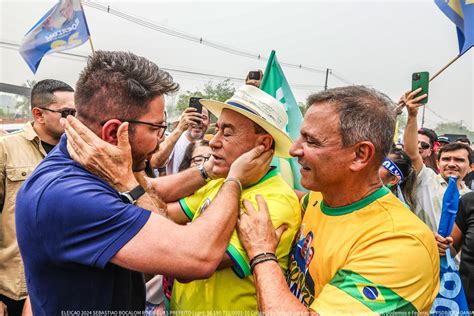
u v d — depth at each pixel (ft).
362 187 4.53
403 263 4.01
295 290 5.03
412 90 9.22
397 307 3.95
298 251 5.16
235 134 5.31
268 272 4.24
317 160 4.41
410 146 9.50
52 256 3.98
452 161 12.44
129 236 3.88
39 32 12.25
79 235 3.88
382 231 4.23
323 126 4.36
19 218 4.21
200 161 10.42
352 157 4.34
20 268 9.21
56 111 9.65
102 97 4.18
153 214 4.07
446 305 7.10
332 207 4.78
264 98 5.37
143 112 4.28
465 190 12.34
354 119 4.25
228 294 5.00
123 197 4.16
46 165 4.32
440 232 7.35
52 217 3.88
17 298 9.16
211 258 4.10
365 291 3.99
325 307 4.02
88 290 4.12
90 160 4.11
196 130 12.55
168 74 4.54
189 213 6.26
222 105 5.42
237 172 4.89
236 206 4.55
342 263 4.35
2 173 9.29
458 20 9.27
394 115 4.51
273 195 5.21
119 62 4.23
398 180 8.65
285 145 5.22
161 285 7.84
